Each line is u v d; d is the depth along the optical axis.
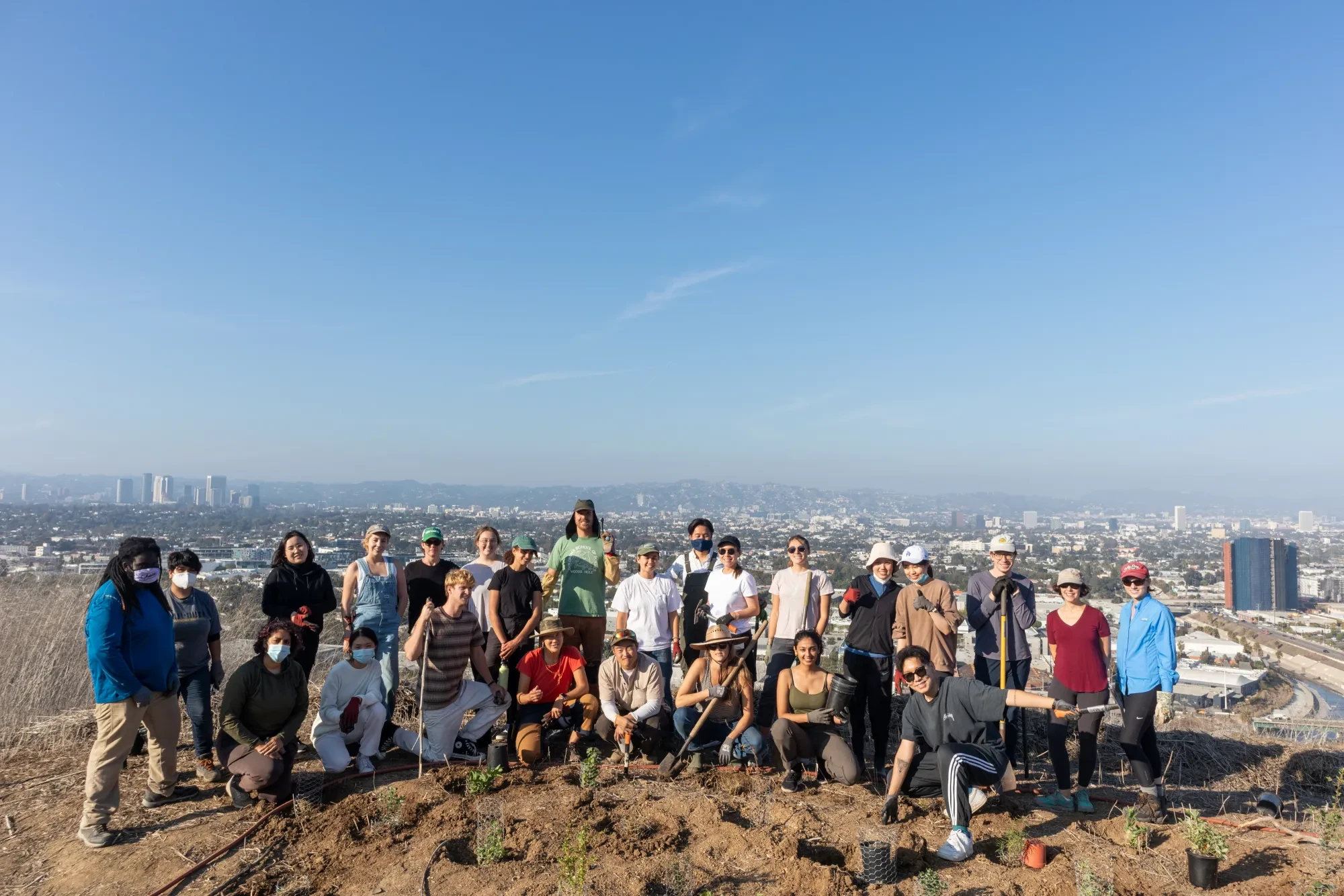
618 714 6.75
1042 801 5.86
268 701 5.52
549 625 6.82
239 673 5.47
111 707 5.02
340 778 6.05
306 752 6.91
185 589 6.11
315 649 6.76
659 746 6.86
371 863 4.70
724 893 4.32
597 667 7.48
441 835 5.02
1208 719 9.27
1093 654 5.92
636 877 4.42
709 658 6.62
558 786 5.90
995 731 5.68
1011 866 4.73
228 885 4.50
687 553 8.59
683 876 4.33
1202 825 4.66
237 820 5.35
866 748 7.95
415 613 7.53
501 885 4.36
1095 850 4.91
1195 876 4.48
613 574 7.64
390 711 7.35
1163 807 5.62
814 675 6.26
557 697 6.86
